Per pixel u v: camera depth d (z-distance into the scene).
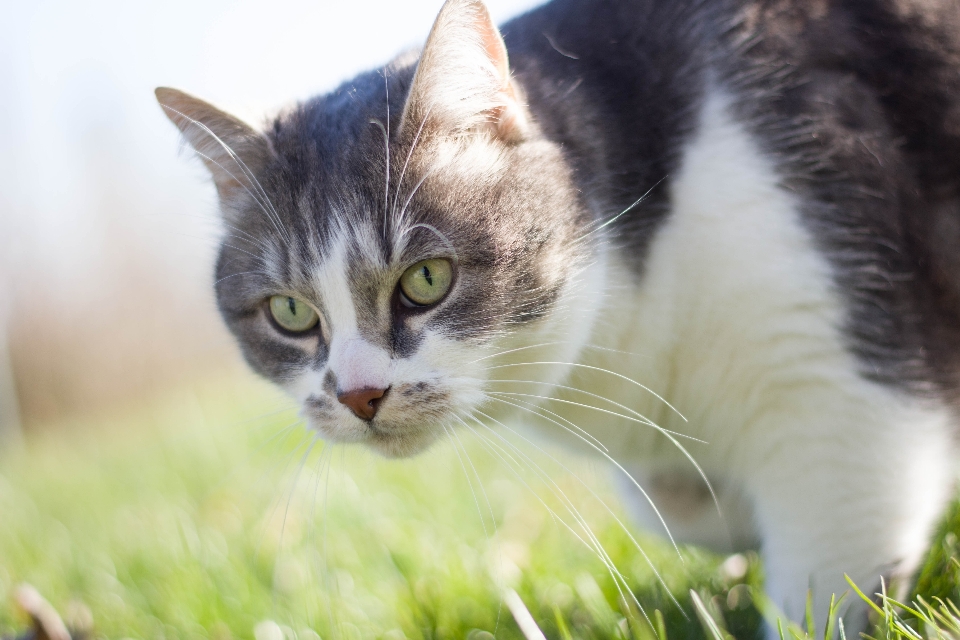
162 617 0.67
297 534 0.74
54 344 2.49
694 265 0.57
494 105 0.58
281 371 0.61
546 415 0.61
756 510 0.60
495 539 0.70
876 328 0.56
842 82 0.57
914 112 0.57
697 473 0.63
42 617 0.63
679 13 0.59
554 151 0.58
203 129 0.61
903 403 0.56
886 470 0.56
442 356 0.57
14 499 1.11
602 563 0.66
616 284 0.58
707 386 0.59
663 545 0.67
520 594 0.64
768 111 0.57
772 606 0.55
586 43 0.60
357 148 0.58
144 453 1.17
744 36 0.58
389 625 0.63
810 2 0.58
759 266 0.56
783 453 0.57
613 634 0.57
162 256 2.52
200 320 1.76
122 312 2.53
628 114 0.59
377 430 0.57
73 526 0.91
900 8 0.58
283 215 0.59
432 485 0.80
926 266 0.57
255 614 0.66
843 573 0.56
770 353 0.56
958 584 0.56
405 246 0.57
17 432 2.06
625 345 0.59
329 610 0.63
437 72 0.57
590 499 0.75
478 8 0.57
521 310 0.57
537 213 0.57
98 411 2.51
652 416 0.61
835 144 0.56
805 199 0.56
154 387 2.50
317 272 0.58
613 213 0.58
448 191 0.57
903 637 0.52
